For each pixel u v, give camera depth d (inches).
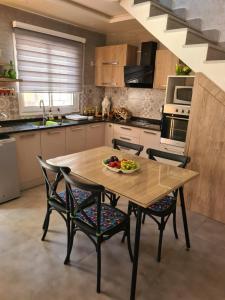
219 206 105.0
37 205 113.0
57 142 138.5
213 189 105.3
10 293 65.8
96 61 179.5
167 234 96.3
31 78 142.9
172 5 139.8
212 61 95.3
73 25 158.9
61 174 74.0
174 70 137.5
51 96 160.7
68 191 72.6
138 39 167.3
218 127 99.2
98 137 168.4
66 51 158.9
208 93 99.3
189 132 107.7
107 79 175.0
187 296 67.8
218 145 100.4
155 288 69.9
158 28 109.3
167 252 85.9
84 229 70.0
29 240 88.1
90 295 66.3
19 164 121.4
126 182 70.3
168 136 134.4
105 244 88.4
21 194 123.3
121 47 160.2
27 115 146.8
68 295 65.9
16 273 72.7
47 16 141.4
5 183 112.0
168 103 130.8
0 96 130.5
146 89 169.2
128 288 69.3
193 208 113.5
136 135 154.2
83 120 159.9
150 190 65.4
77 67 169.5
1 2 119.8
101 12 137.1
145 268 77.5
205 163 105.5
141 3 111.5
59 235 91.5
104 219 71.7
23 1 117.6
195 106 103.9
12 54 131.0
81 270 75.1
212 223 105.0
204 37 117.3
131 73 153.5
